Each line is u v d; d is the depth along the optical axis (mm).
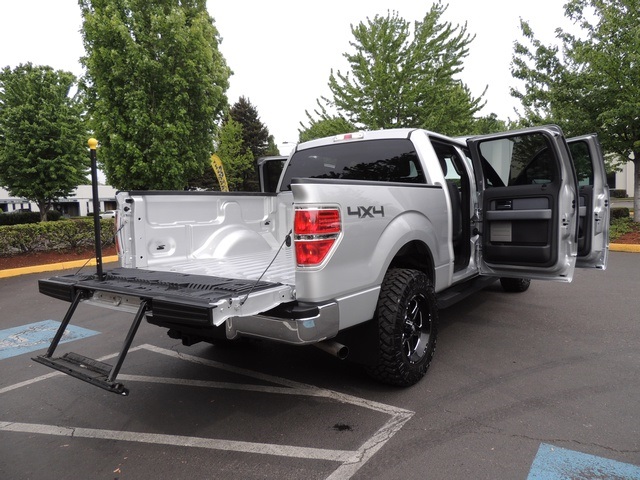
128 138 11281
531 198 4418
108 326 5926
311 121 21781
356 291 3146
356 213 3129
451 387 3631
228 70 12953
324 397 3543
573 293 6777
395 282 3508
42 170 16656
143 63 10609
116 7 10789
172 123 11344
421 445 2793
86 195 37875
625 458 2592
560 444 2752
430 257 4051
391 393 3559
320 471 2564
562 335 4848
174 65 11312
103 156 11492
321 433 2988
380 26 16844
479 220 4883
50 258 11023
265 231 5117
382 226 3381
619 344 4508
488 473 2486
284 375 4027
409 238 3648
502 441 2807
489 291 7035
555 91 11695
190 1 12383
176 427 3150
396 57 16547
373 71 16297
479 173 4750
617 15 10914
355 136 4805
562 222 4242
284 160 5938
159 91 11328
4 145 16500
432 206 4094
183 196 4180
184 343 3715
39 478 2604
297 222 2850
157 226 3980
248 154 37281
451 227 4461
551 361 4113
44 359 3002
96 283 3201
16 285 8727
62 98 17031
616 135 11586
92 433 3115
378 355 3412
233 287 2799
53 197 17922
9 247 10898
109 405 3547
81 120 17250
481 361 4164
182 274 3475
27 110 16000
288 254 4766
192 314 2465
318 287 2852
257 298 2674
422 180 4340
